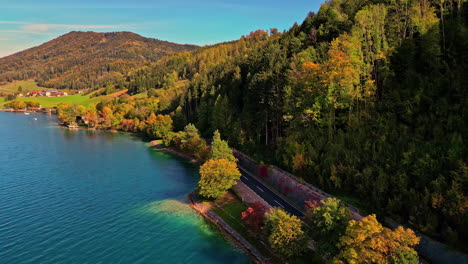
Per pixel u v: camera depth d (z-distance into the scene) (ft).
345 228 143.64
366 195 187.32
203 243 195.62
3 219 226.38
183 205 255.09
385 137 197.67
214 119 436.35
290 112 283.18
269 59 378.12
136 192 285.02
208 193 246.47
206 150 361.30
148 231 210.38
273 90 309.63
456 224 138.31
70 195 275.80
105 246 191.21
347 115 240.73
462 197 137.49
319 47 331.36
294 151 253.03
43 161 395.96
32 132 642.63
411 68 215.51
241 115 381.19
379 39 260.21
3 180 315.78
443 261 135.13
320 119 249.96
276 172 271.69
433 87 191.01
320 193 214.90
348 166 203.41
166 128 522.47
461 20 209.77
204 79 589.32
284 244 160.35
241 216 220.43
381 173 179.83
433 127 178.60
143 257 179.73
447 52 200.44
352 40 265.75
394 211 166.09
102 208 247.91
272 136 330.13
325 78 248.11
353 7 382.83
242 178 298.76
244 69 501.15
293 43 386.11
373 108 222.89
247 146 351.87
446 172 153.79
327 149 229.25
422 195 153.99
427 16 234.99
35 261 175.22
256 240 191.93
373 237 123.03
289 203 233.55
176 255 181.98
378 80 240.32
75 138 579.89
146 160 407.23
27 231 208.85
